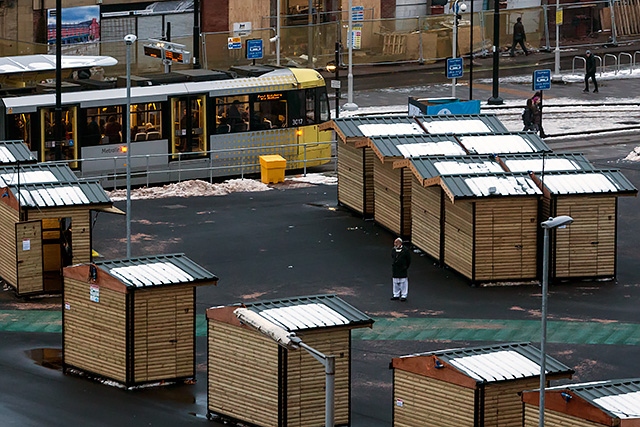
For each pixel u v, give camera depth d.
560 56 144.50
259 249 79.25
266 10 138.38
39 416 54.78
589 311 69.31
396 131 85.56
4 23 122.69
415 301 70.44
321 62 136.25
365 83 130.25
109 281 57.94
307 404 53.53
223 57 130.25
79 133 91.56
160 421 54.75
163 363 58.66
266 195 92.12
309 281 73.56
